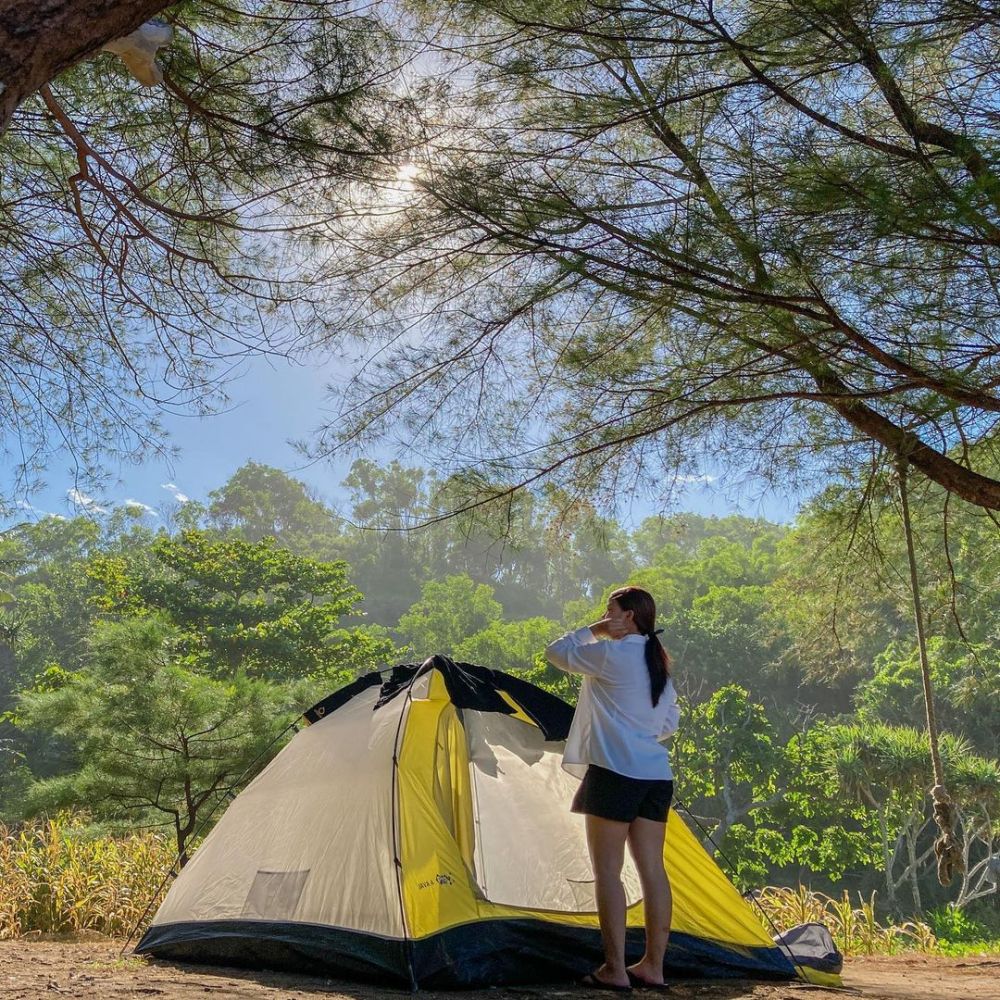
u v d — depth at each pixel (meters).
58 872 8.48
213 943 4.32
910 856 24.92
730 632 48.06
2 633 43.44
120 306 5.16
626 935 4.30
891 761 21.88
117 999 3.03
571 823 4.67
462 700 4.48
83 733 10.08
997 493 5.00
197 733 9.83
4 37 2.14
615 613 4.02
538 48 4.26
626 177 4.38
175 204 4.77
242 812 4.75
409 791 4.23
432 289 4.67
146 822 9.91
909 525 5.79
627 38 4.05
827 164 3.84
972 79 4.11
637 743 3.78
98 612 46.81
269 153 4.16
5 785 31.56
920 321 3.91
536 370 4.87
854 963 7.01
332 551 103.88
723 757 26.03
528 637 65.62
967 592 6.37
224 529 107.25
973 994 4.41
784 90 4.19
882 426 4.88
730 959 4.42
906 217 3.61
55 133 4.68
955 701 7.62
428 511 4.94
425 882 3.99
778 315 4.22
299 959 4.05
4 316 5.25
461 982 3.79
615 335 4.79
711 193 4.06
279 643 31.83
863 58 3.97
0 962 4.22
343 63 3.94
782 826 27.30
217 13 4.11
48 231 5.10
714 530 89.19
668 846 4.71
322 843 4.30
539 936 4.11
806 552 6.52
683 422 4.90
